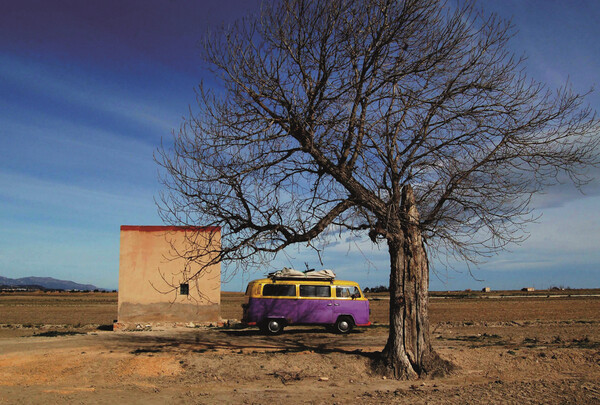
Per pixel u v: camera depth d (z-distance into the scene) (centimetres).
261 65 1077
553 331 2094
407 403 872
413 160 1093
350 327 2042
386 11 1038
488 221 1078
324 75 1050
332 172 1098
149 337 1762
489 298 6297
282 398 955
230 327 2175
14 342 1606
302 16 1037
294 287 2034
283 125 1086
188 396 981
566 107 1054
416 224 1122
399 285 1145
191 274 2141
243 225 1109
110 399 959
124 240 2130
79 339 1683
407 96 1080
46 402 934
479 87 1071
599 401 855
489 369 1173
